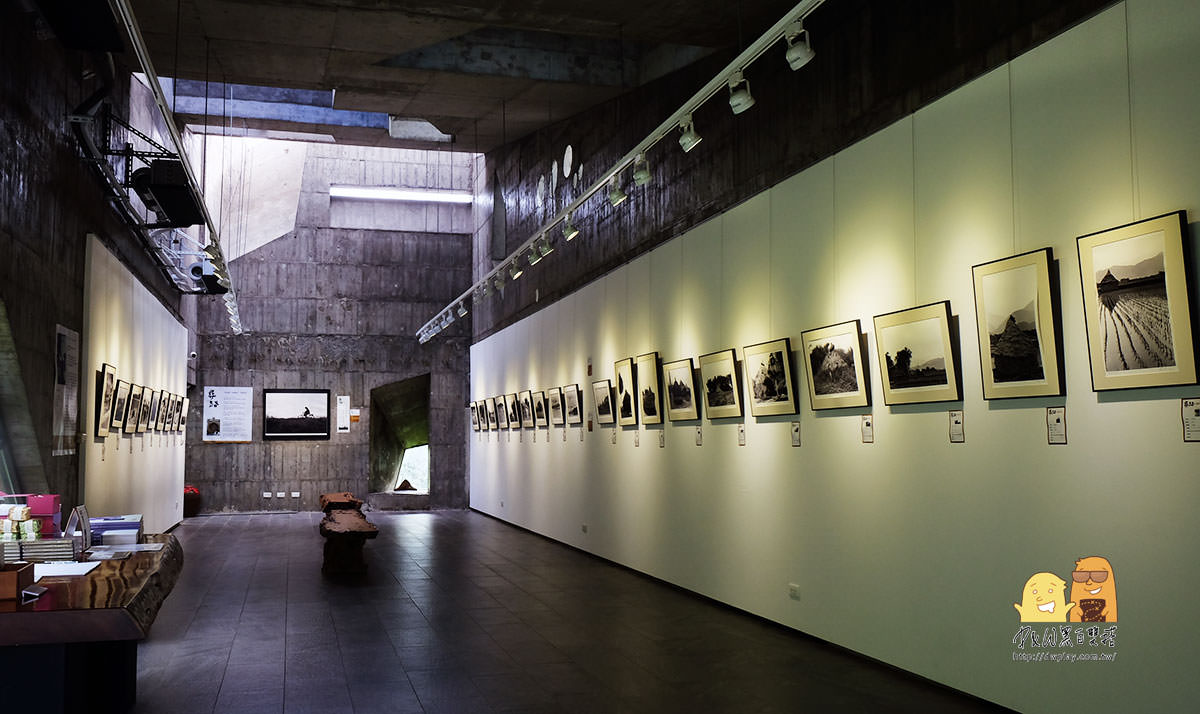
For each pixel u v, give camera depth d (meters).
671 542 11.10
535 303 17.47
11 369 7.96
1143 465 4.97
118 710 5.94
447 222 24.33
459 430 24.08
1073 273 5.46
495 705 6.17
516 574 12.29
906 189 6.98
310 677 6.93
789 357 8.40
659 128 8.59
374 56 12.39
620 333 12.84
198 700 6.30
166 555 6.28
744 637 8.29
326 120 17.66
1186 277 4.68
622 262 12.88
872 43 7.44
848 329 7.49
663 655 7.60
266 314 23.12
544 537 16.67
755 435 9.13
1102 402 5.25
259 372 22.98
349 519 13.63
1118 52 5.20
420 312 23.97
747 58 7.07
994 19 6.14
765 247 8.98
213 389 22.69
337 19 11.09
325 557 12.45
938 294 6.61
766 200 8.99
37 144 8.45
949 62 6.56
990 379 6.01
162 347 16.73
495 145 18.83
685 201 10.86
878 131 7.32
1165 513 4.85
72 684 4.63
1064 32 5.57
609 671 7.08
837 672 7.00
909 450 6.88
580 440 14.65
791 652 7.69
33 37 8.20
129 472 13.27
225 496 22.58
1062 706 5.44
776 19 9.46
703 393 10.25
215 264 15.16
